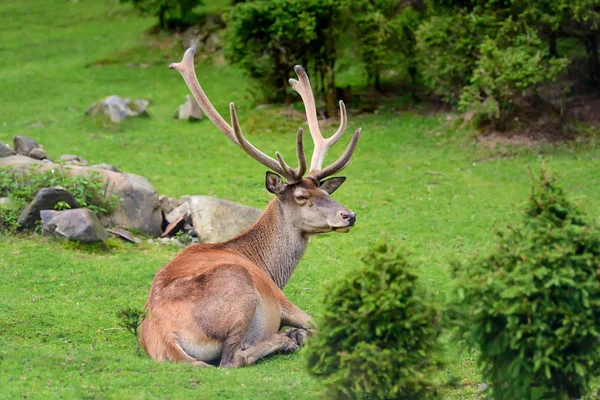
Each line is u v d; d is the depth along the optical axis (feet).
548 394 23.12
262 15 77.61
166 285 30.22
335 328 22.62
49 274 40.98
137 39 104.83
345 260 46.57
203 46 100.83
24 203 47.32
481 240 49.52
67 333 33.45
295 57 79.56
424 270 43.80
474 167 65.57
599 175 61.52
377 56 79.61
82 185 48.26
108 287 40.06
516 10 71.10
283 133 75.56
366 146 71.10
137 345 30.37
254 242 34.63
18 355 28.63
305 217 33.73
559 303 22.38
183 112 80.53
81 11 120.57
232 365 28.96
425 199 58.18
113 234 47.83
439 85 75.56
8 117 81.00
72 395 25.04
